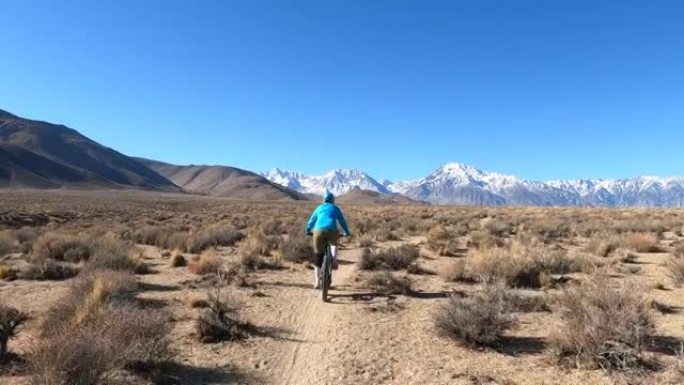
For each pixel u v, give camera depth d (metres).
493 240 24.33
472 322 8.80
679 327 9.48
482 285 12.38
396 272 16.81
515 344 8.86
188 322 10.41
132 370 7.38
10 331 8.10
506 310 9.94
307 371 7.89
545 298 11.39
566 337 8.15
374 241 28.36
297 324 10.50
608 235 27.36
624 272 15.76
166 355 7.97
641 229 32.25
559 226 33.53
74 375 6.28
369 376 7.61
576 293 10.09
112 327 7.69
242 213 74.50
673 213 58.22
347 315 11.12
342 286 14.42
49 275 15.68
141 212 73.88
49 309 9.93
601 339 7.62
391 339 9.37
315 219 13.37
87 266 16.06
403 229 35.50
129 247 21.36
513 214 59.47
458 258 20.36
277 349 8.90
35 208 71.00
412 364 8.05
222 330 9.43
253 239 23.11
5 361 7.65
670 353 7.98
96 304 9.38
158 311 10.15
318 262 13.41
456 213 64.38
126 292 12.88
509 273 13.99
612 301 9.06
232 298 10.71
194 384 7.25
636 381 6.91
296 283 14.93
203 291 13.51
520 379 7.26
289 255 19.72
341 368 7.94
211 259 17.22
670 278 14.22
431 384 7.24
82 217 59.16
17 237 29.19
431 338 9.37
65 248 20.30
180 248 24.56
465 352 8.55
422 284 14.53
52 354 6.43
